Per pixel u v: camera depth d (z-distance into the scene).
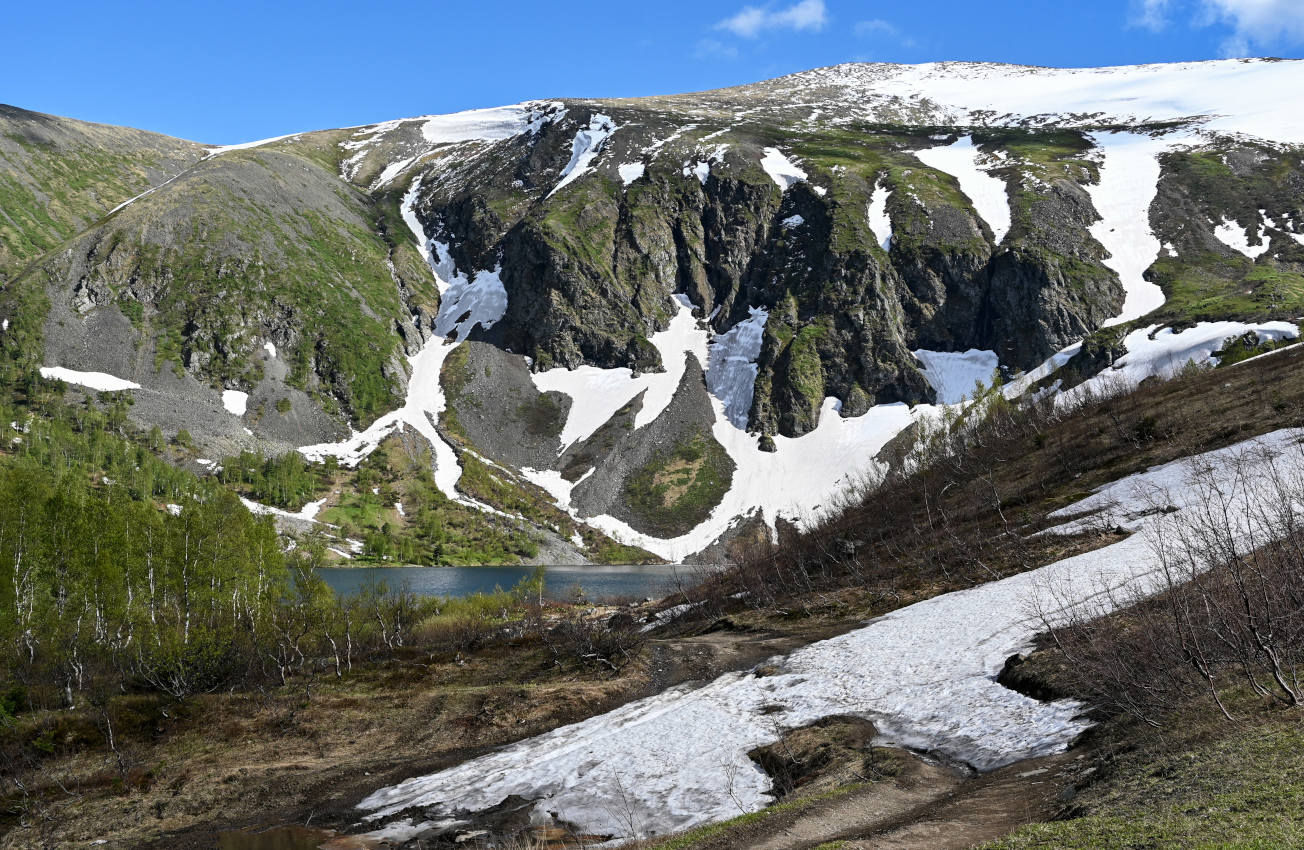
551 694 43.66
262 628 60.69
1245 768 14.05
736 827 19.88
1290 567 20.50
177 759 39.03
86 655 54.50
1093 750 20.09
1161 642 21.84
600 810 25.88
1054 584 39.81
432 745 39.25
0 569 58.06
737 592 72.06
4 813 34.50
